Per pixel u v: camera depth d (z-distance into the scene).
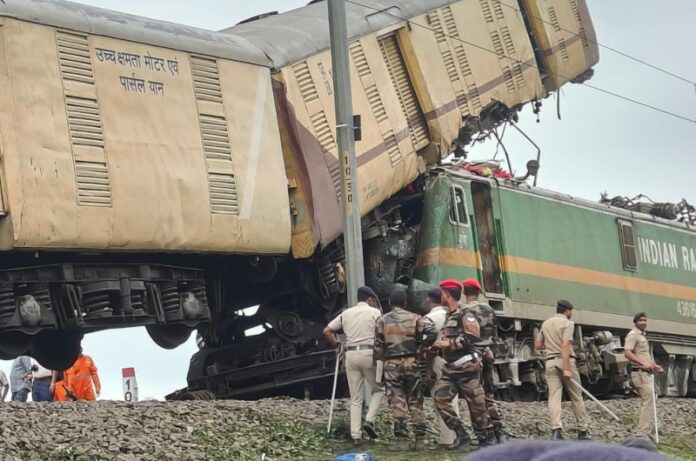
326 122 20.84
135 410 14.61
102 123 16.77
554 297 26.00
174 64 18.12
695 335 33.78
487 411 14.85
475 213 24.20
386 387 14.73
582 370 26.66
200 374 22.73
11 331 16.64
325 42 21.28
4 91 15.48
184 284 18.92
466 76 24.98
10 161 15.37
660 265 32.03
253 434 14.56
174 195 17.66
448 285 14.55
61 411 14.22
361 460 5.64
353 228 17.19
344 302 22.17
